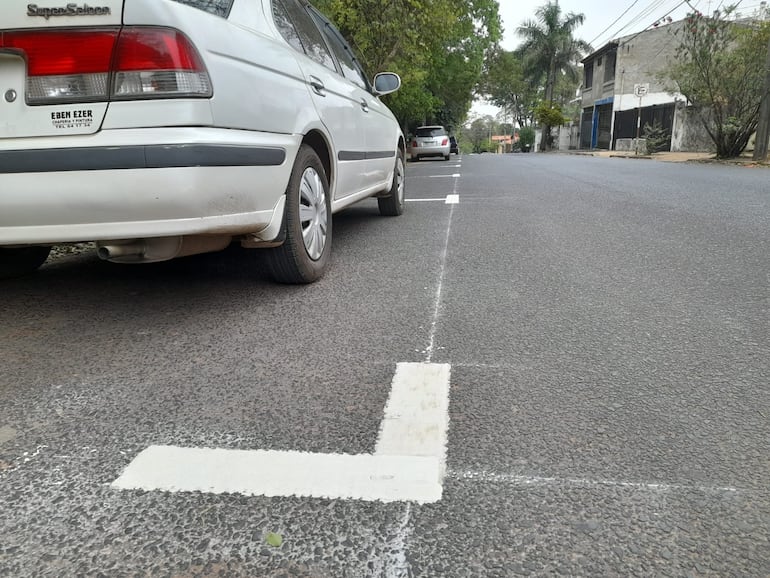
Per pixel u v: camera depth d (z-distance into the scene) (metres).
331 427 1.92
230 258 4.34
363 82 5.32
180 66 2.31
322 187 3.67
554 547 1.39
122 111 2.28
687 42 19.05
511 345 2.58
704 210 6.33
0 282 3.72
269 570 1.34
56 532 1.47
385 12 14.23
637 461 1.71
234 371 2.37
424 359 2.44
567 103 56.94
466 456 1.75
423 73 19.20
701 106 19.09
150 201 2.32
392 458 1.74
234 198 2.59
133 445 1.84
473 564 1.35
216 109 2.45
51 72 2.26
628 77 37.84
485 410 2.01
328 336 2.73
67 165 2.26
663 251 4.34
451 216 6.32
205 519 1.50
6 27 2.25
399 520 1.49
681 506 1.52
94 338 2.74
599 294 3.30
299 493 1.60
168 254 2.60
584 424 1.91
